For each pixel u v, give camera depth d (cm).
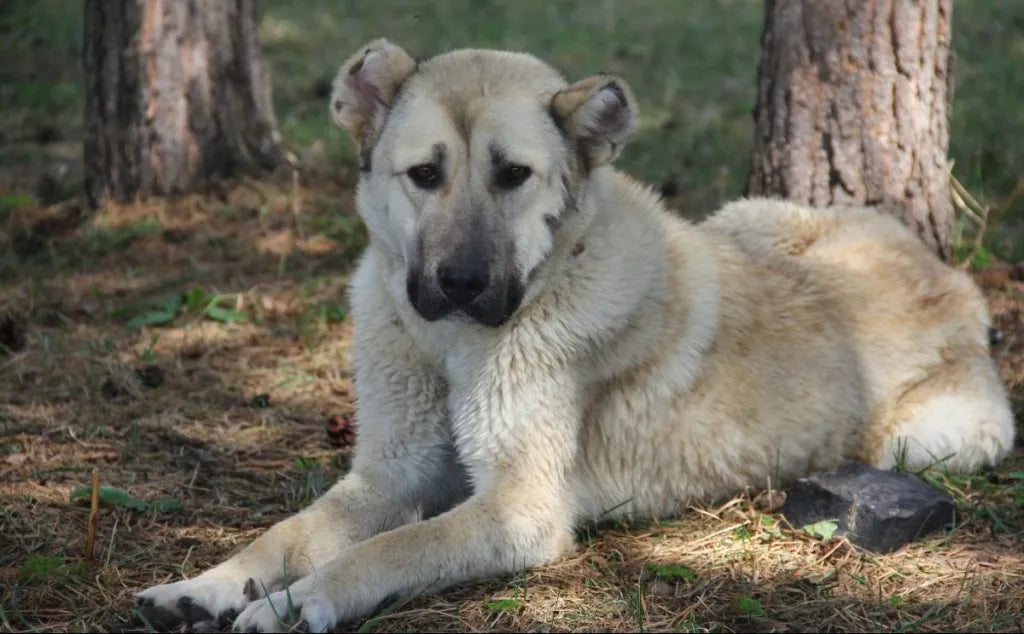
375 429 725
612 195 736
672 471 750
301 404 926
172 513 740
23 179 1462
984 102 1698
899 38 977
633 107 688
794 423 771
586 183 702
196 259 1209
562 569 680
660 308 730
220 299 1092
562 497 707
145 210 1303
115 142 1329
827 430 783
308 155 1483
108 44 1317
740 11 2361
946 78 1013
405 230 678
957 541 707
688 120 1691
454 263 648
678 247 769
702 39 2139
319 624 589
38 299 1095
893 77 981
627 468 743
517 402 688
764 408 762
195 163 1346
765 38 1018
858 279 830
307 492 767
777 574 666
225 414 897
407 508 728
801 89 993
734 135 1622
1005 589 648
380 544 633
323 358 1005
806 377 777
